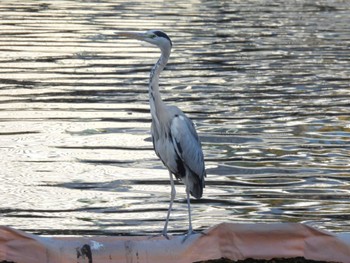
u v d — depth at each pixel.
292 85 18.38
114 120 15.12
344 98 17.23
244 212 10.57
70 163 12.46
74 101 16.50
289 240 8.81
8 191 11.14
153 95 8.83
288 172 12.23
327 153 13.27
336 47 23.28
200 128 14.64
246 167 12.44
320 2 35.19
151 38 8.92
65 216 10.29
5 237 8.51
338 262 8.79
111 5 31.77
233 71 19.75
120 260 8.49
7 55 21.09
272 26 27.00
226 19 28.34
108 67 19.92
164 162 8.91
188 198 8.88
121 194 11.15
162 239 8.66
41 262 8.45
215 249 8.70
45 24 26.42
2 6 30.92
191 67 20.06
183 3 33.06
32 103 16.23
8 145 13.32
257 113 15.85
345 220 10.32
